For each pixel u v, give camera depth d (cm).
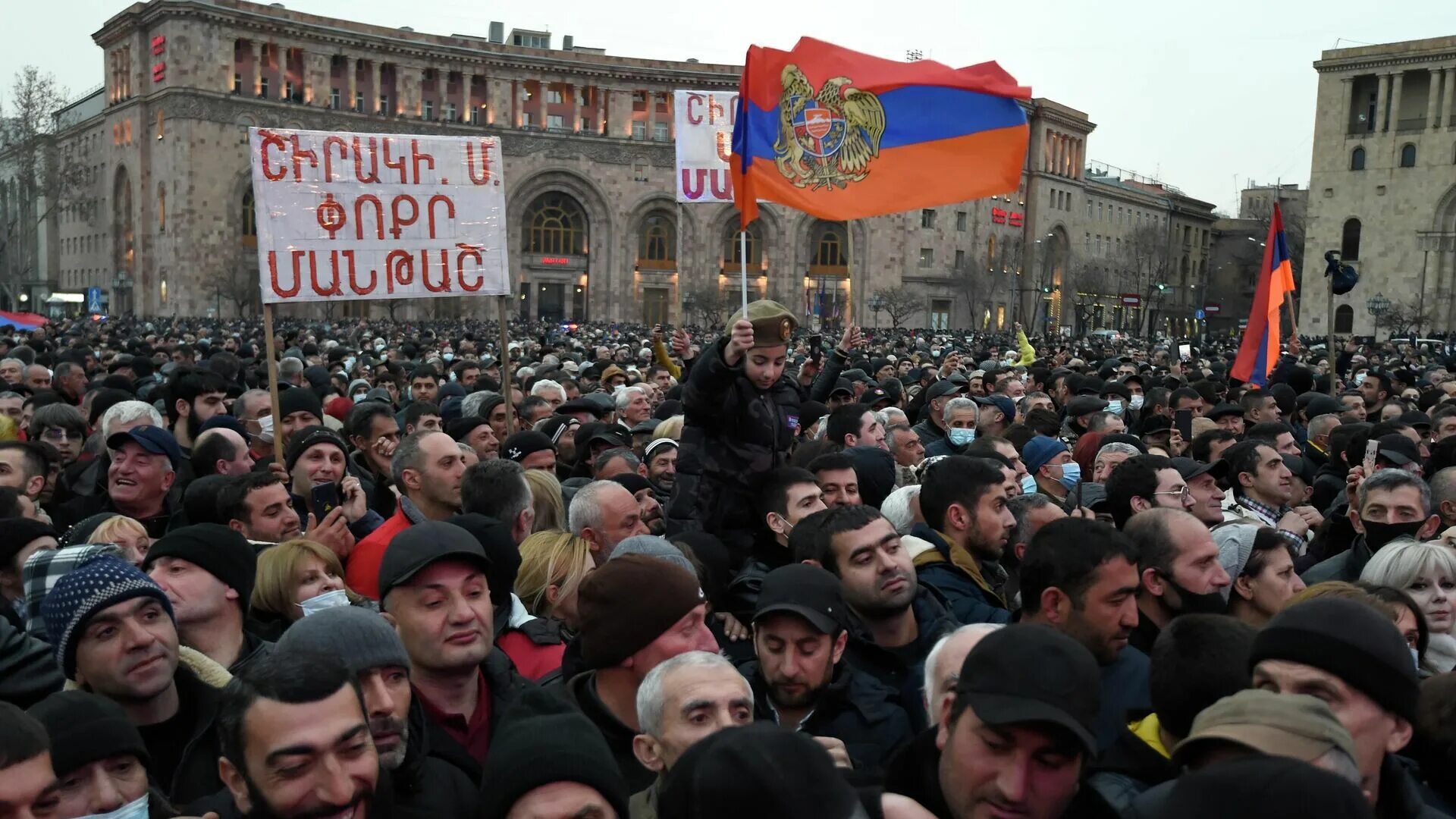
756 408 660
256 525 617
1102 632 429
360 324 6731
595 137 9219
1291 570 545
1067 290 11488
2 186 8588
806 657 423
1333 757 259
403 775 368
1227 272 13588
